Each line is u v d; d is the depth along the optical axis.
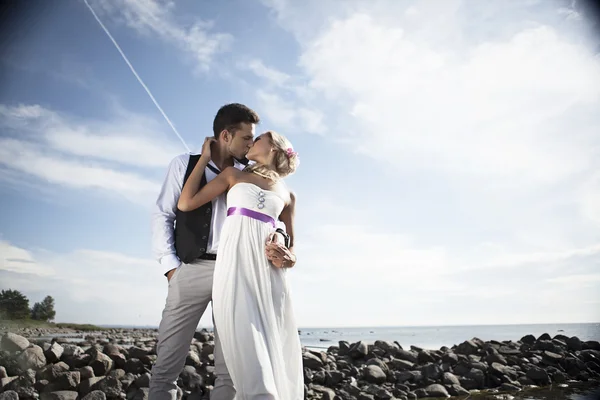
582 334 21.70
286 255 2.38
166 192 2.69
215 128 2.75
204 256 2.57
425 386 5.54
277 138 2.61
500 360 6.70
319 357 6.30
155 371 2.55
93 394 4.21
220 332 2.29
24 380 4.23
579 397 4.92
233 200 2.46
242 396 2.14
